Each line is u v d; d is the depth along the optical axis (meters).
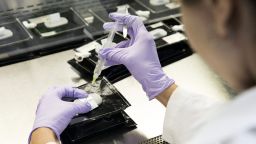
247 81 0.52
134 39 1.14
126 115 1.11
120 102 1.09
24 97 1.22
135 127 1.08
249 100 0.44
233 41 0.49
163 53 1.38
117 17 1.19
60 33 1.44
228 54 0.51
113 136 1.04
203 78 1.30
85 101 1.07
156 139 1.04
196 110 0.91
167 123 0.97
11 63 1.36
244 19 0.47
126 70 1.29
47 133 0.96
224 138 0.46
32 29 1.46
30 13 1.51
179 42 1.41
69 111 1.02
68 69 1.34
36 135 0.96
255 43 0.48
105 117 1.06
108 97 1.11
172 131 0.95
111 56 1.10
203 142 0.46
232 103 0.46
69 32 1.45
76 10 1.56
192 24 0.53
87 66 1.32
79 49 1.36
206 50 0.54
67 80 1.29
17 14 1.49
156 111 1.14
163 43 1.38
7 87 1.26
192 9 0.52
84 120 1.02
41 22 1.49
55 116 1.00
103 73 1.26
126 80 1.28
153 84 1.04
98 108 1.07
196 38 0.54
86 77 1.29
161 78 1.04
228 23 0.48
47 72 1.33
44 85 1.26
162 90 1.03
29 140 0.99
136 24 1.16
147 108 1.16
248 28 0.47
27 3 1.48
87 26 1.48
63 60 1.39
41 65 1.36
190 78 1.30
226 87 1.23
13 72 1.32
